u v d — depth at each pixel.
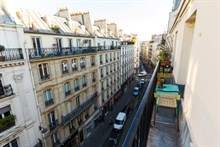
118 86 30.58
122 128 19.84
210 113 1.90
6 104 9.05
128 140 1.66
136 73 53.47
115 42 28.09
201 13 2.72
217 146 1.61
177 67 6.07
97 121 21.69
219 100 1.62
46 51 11.98
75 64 15.69
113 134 18.98
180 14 5.91
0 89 8.95
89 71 18.30
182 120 3.91
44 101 11.99
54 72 12.70
